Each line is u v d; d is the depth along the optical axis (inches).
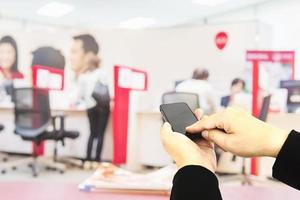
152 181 27.2
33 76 175.6
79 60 201.8
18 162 163.5
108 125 177.2
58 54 203.5
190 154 15.6
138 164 159.6
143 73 157.4
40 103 145.0
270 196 26.3
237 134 14.9
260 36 202.5
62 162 175.6
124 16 297.6
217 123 15.7
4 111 192.5
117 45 206.5
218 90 191.9
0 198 24.4
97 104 173.6
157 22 316.5
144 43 206.4
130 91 155.9
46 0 251.8
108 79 196.1
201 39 199.6
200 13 280.2
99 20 313.1
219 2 247.6
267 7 245.8
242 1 242.2
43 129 146.1
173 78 203.3
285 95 147.3
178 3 253.3
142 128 162.4
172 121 18.1
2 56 205.2
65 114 168.6
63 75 186.2
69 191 26.8
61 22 320.5
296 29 224.2
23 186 27.8
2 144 193.9
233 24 193.3
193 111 19.2
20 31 208.1
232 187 28.7
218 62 195.6
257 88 127.0
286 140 13.8
